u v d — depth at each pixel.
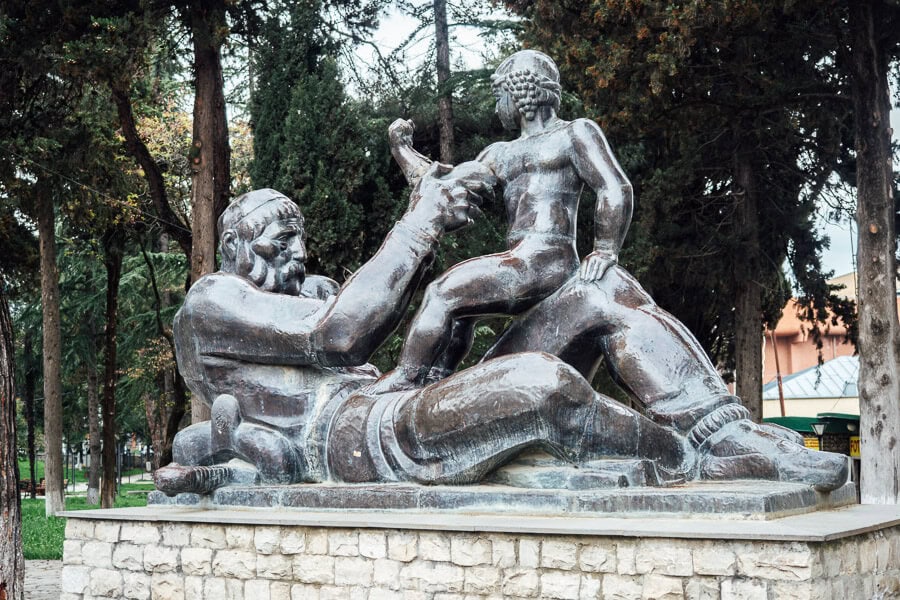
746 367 15.83
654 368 5.71
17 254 18.28
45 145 15.37
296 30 16.44
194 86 16.41
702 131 15.54
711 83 13.92
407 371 5.96
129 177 17.81
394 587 5.11
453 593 4.93
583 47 13.57
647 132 14.53
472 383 5.42
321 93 15.85
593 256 5.97
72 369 23.14
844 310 16.72
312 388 6.16
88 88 16.72
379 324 5.98
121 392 24.73
